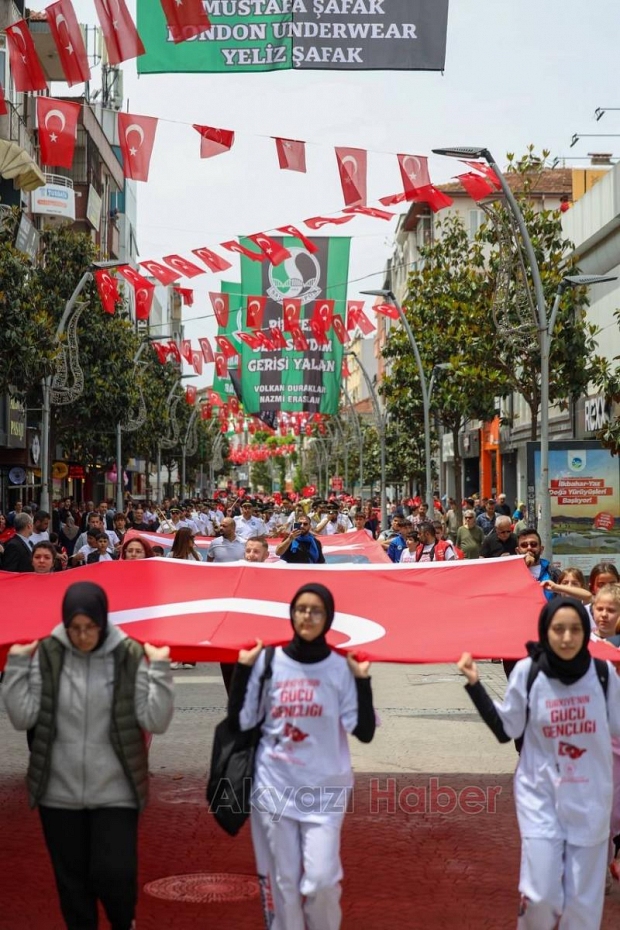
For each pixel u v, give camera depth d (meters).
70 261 37.03
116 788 5.62
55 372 30.34
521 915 5.87
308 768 5.86
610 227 36.66
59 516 38.47
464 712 13.61
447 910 7.16
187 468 100.56
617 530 24.91
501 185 22.66
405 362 42.09
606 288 38.44
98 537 18.66
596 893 5.85
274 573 8.58
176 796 9.97
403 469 70.06
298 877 5.82
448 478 78.50
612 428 22.52
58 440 47.50
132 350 41.59
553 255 30.19
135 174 13.14
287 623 7.29
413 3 12.51
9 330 25.89
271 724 5.95
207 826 9.09
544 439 24.28
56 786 5.63
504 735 6.04
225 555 17.09
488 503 31.94
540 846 5.82
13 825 9.07
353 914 7.07
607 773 5.93
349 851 8.42
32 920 6.90
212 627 7.18
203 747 11.84
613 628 8.18
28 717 5.67
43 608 7.93
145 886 7.64
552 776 5.89
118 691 5.64
